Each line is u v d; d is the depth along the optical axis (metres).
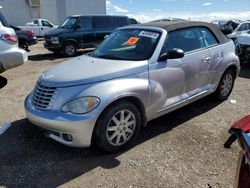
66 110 3.56
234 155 3.76
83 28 13.70
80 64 4.24
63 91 3.65
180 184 3.21
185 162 3.63
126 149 3.96
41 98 3.81
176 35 4.66
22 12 29.28
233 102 5.77
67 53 13.56
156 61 4.22
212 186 3.16
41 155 3.87
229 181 3.24
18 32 15.24
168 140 4.20
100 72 3.80
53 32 13.47
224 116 5.08
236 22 19.23
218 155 3.77
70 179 3.35
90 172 3.47
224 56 5.46
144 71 4.06
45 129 3.78
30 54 14.62
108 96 3.58
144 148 3.99
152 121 4.86
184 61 4.59
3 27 6.67
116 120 3.75
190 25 4.96
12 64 6.77
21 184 3.28
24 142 4.23
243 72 8.55
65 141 3.65
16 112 5.45
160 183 3.24
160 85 4.23
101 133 3.63
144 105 4.04
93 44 13.99
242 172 2.14
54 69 4.25
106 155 3.83
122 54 4.45
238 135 2.09
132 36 4.70
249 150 1.94
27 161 3.73
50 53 14.95
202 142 4.12
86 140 3.56
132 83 3.87
